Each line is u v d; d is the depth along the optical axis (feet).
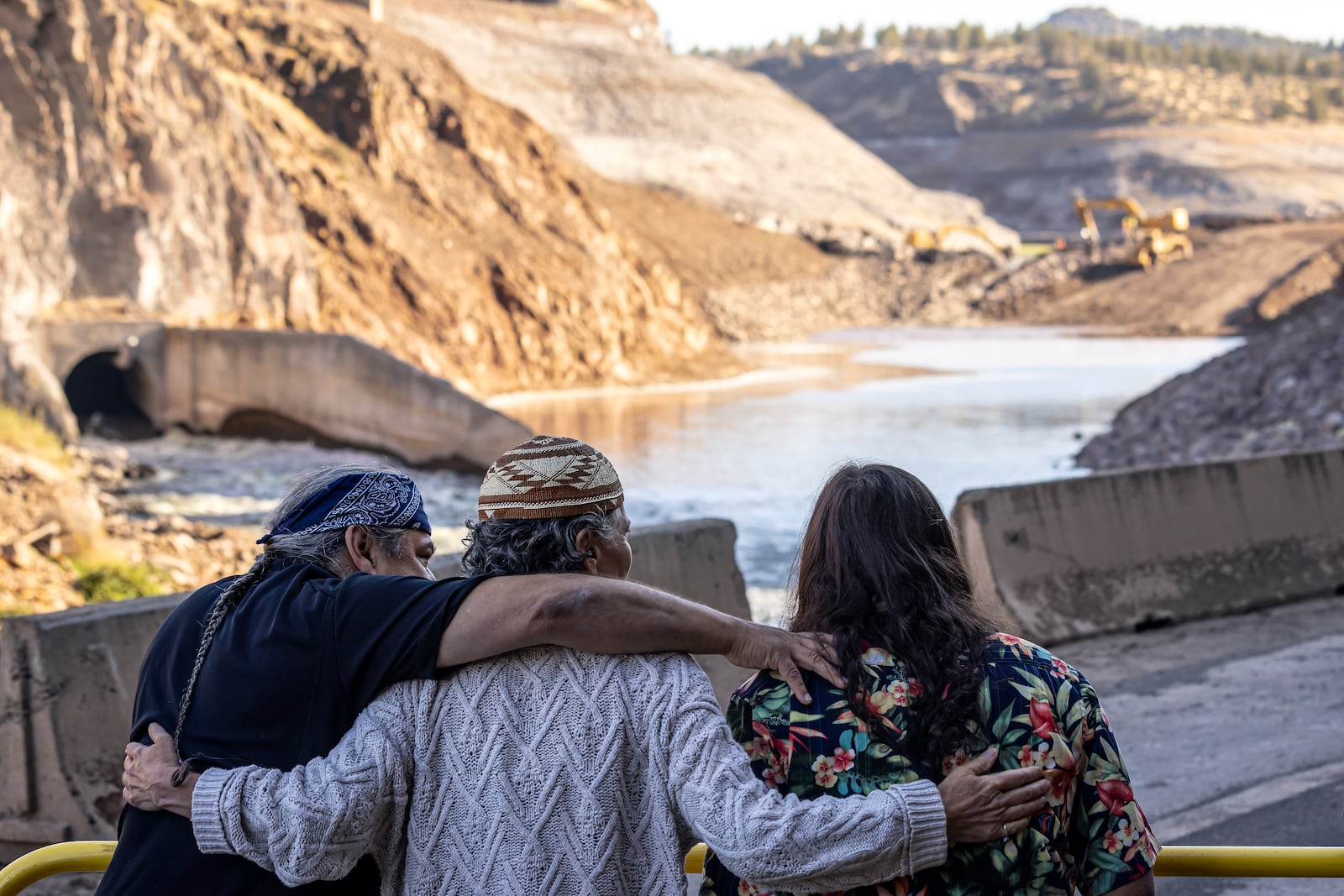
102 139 100.42
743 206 303.68
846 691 7.03
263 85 164.04
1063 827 7.04
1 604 34.65
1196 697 23.21
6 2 95.86
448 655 7.09
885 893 6.86
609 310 164.35
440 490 72.69
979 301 300.40
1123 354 196.95
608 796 6.88
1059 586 27.53
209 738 7.32
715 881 7.57
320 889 7.36
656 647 7.11
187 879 7.14
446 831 6.97
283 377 87.25
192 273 106.63
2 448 49.85
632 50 350.84
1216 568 29.84
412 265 146.92
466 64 315.78
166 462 77.82
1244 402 71.00
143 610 16.87
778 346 228.43
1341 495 32.27
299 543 8.07
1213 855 8.28
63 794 15.48
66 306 94.38
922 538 7.45
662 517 59.36
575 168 286.05
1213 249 315.17
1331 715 21.68
